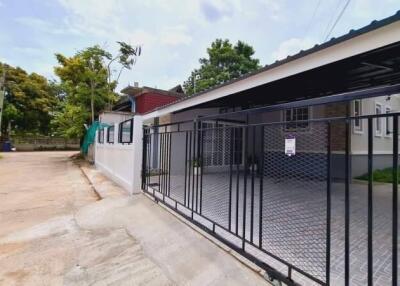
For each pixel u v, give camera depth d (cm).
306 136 694
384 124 966
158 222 369
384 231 330
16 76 2277
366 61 400
